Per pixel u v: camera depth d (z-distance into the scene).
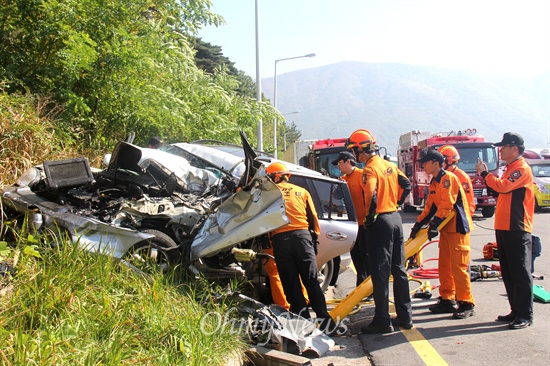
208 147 8.30
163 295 4.44
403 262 5.61
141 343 3.70
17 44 9.71
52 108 9.12
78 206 5.95
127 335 3.65
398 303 5.57
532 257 5.99
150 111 10.51
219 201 6.20
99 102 10.52
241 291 5.66
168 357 3.63
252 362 4.47
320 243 6.31
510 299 5.68
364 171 5.47
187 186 6.52
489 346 4.95
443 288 6.19
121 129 10.94
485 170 5.61
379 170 5.46
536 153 22.09
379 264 5.40
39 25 9.50
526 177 5.44
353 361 4.78
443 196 5.74
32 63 9.63
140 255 5.13
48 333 3.30
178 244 5.70
